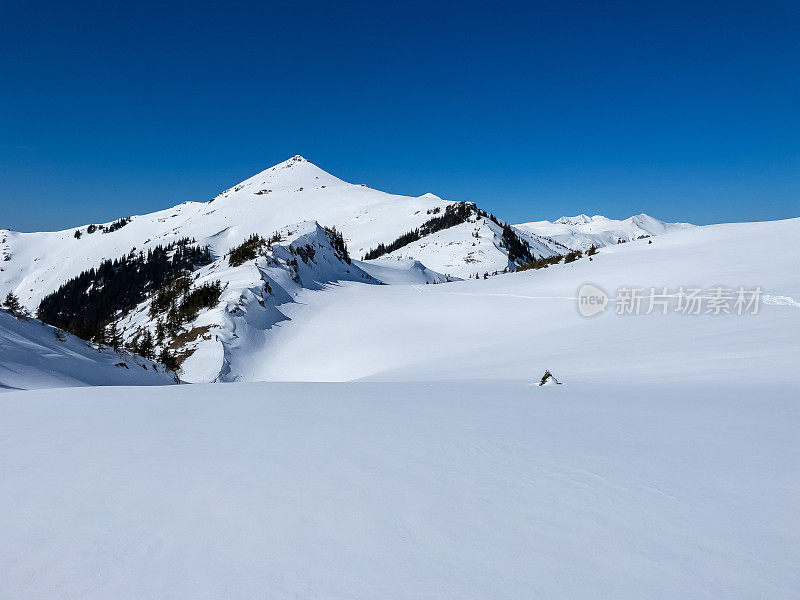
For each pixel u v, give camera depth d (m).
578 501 3.87
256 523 3.41
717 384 10.84
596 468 4.75
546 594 2.52
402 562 2.87
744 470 4.67
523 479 4.41
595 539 3.18
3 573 2.76
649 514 3.60
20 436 6.07
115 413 7.81
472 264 155.88
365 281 84.06
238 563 2.87
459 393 10.62
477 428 6.58
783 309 21.42
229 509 3.66
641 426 6.70
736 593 2.54
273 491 4.05
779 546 3.07
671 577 2.70
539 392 10.71
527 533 3.27
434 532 3.28
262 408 8.35
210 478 4.39
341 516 3.54
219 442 5.77
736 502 3.84
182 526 3.36
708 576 2.71
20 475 4.48
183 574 2.75
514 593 2.54
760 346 15.02
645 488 4.17
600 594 2.53
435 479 4.40
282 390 11.45
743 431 6.33
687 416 7.38
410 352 34.19
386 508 3.69
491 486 4.22
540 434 6.24
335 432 6.33
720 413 7.55
